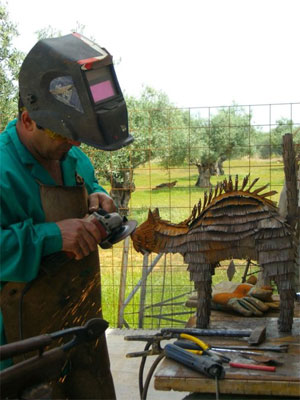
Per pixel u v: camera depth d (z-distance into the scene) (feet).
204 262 7.54
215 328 7.64
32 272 5.50
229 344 7.00
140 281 14.51
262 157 31.30
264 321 7.93
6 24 27.35
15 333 5.99
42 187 5.85
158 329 13.73
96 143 5.30
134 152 24.14
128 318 17.08
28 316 5.93
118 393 10.36
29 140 5.90
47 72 5.27
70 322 6.25
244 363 6.29
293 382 5.81
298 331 7.42
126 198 22.85
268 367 6.11
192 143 30.96
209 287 7.64
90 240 5.64
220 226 7.43
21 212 5.65
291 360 6.40
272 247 7.20
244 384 5.90
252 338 6.92
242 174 29.66
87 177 7.15
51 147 5.86
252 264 13.69
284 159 7.38
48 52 5.28
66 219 5.86
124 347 12.60
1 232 5.34
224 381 5.94
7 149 5.84
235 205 7.43
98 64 5.24
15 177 5.67
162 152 25.48
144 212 28.60
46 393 4.39
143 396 6.68
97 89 5.27
